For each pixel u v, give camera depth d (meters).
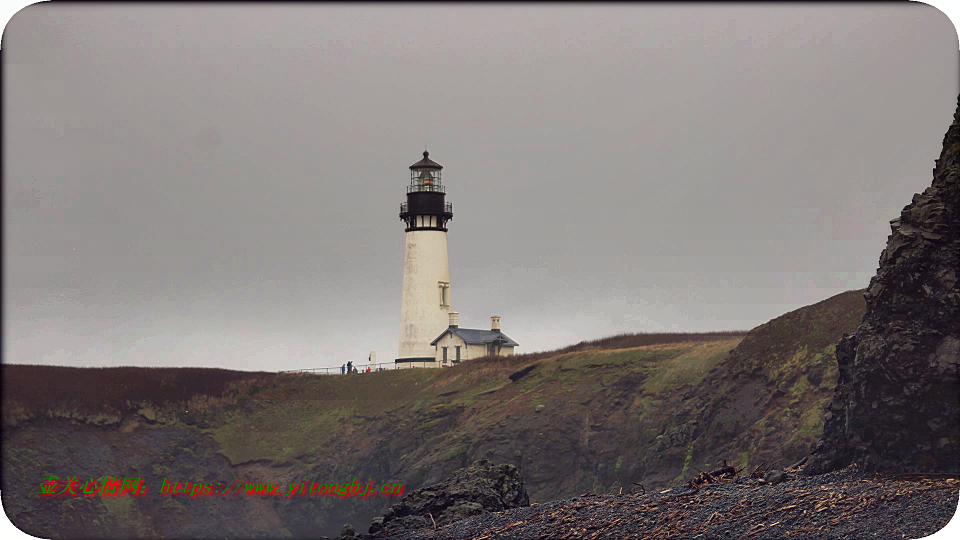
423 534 92.50
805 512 73.62
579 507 90.69
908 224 82.25
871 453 81.19
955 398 76.88
